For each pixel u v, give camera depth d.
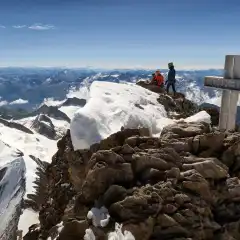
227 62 7.52
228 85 7.55
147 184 5.88
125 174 6.10
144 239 5.25
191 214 5.48
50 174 12.38
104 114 8.30
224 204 5.95
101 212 5.73
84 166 7.54
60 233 5.92
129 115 8.60
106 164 6.10
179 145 6.95
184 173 6.08
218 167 6.28
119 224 5.40
